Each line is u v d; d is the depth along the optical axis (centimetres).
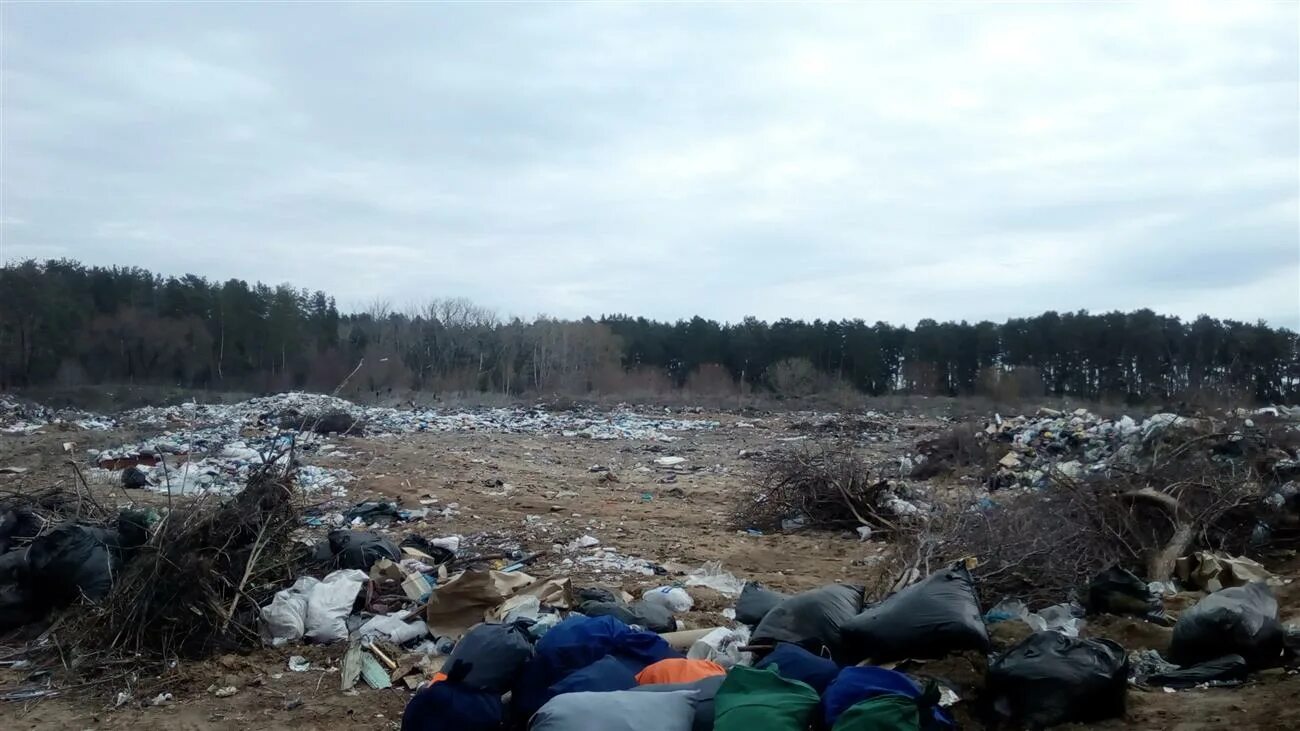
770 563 916
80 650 580
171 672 560
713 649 529
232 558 653
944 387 5209
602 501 1288
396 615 630
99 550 661
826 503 1110
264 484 713
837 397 4103
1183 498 866
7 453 1609
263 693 537
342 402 2900
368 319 5559
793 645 474
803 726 388
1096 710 444
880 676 416
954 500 1017
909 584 630
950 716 441
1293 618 597
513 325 5144
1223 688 484
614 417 2939
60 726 497
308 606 629
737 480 1551
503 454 1864
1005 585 668
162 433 1952
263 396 3775
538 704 453
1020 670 451
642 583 805
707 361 5544
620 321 6325
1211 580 700
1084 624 612
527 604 608
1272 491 894
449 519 1104
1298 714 423
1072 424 1686
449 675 447
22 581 658
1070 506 820
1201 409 1489
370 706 519
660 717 385
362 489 1284
